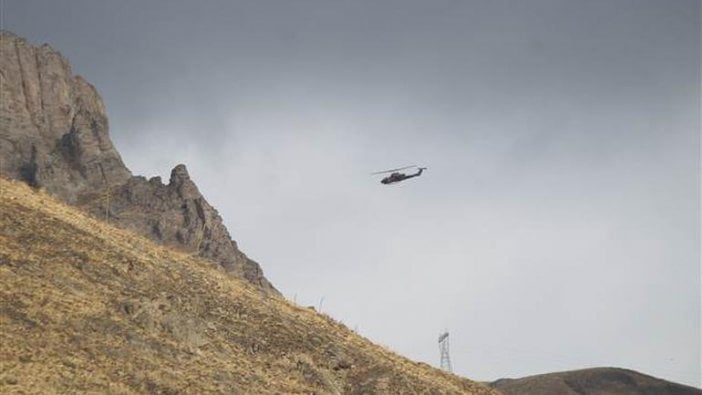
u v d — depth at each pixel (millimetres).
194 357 169125
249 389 163500
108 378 141750
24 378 130125
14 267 172375
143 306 175375
